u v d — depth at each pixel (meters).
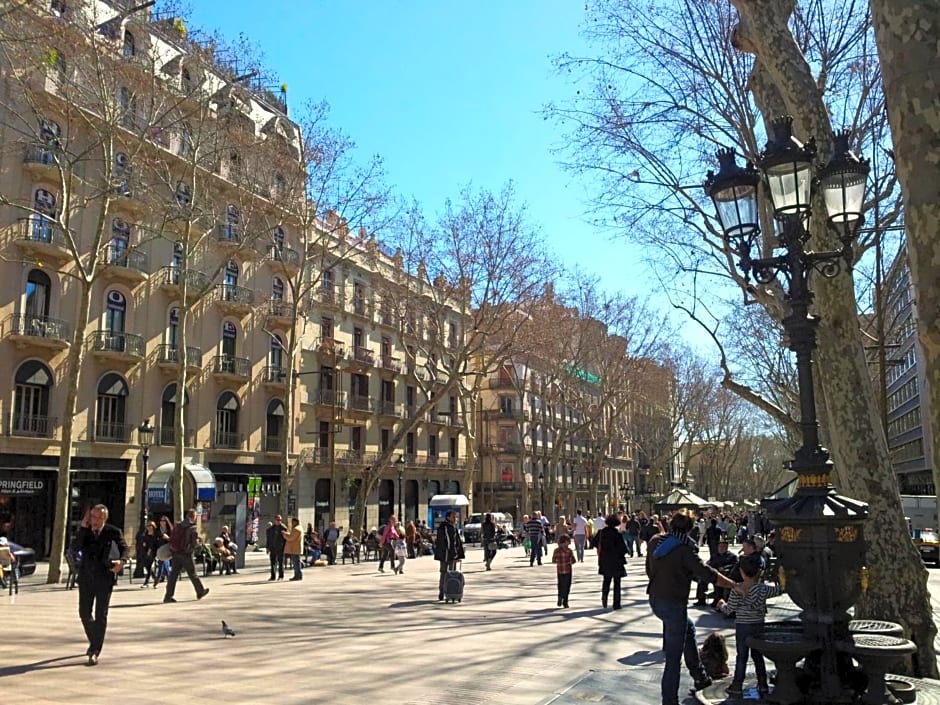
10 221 28.70
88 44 22.72
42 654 9.51
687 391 63.25
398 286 40.66
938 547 29.83
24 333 28.75
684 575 6.87
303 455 43.47
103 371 31.91
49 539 29.91
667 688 6.74
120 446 32.19
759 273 7.25
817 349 9.52
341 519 46.34
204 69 24.50
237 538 26.73
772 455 96.06
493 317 38.59
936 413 3.96
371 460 49.28
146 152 26.42
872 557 8.88
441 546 15.97
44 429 29.41
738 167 7.31
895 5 4.24
